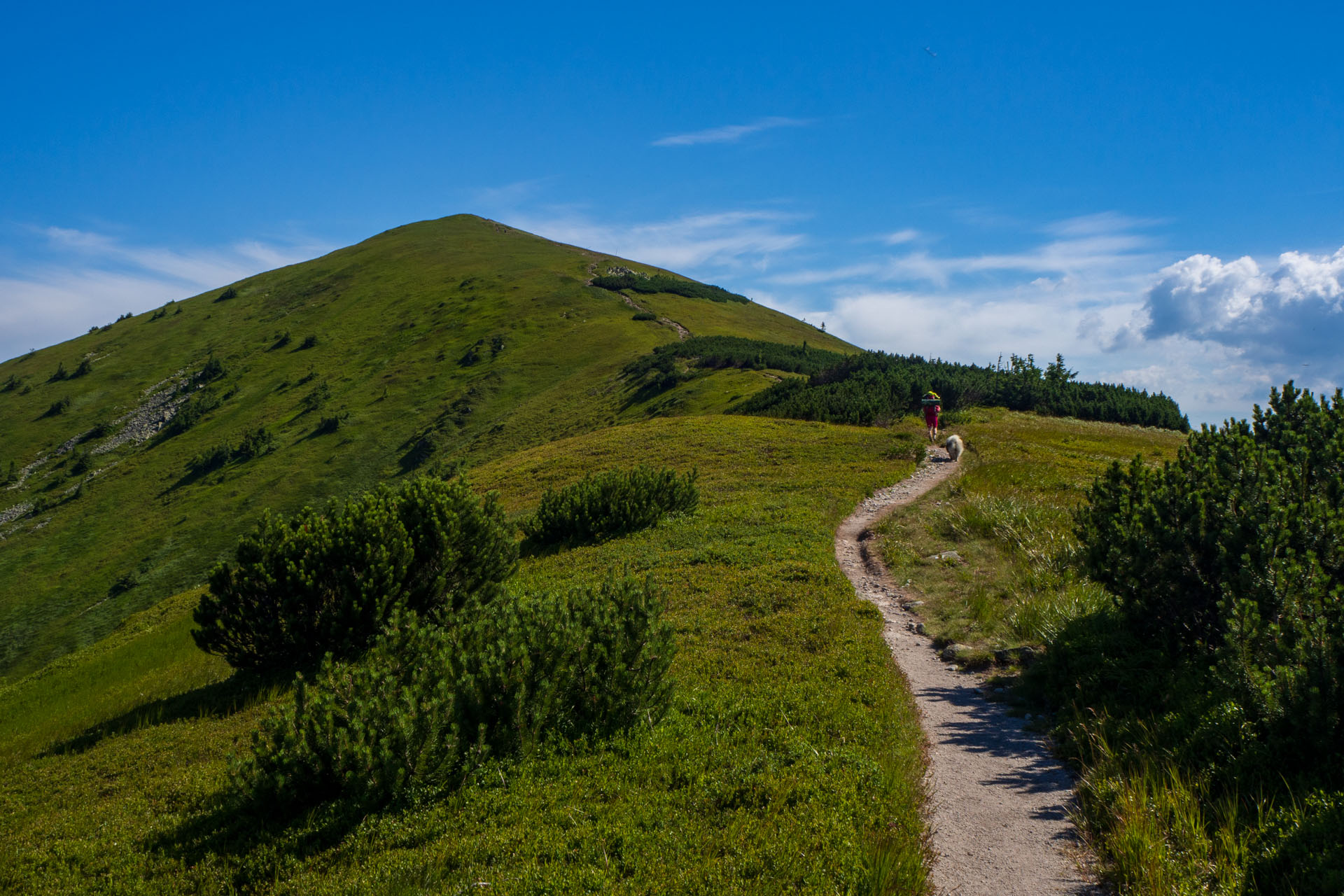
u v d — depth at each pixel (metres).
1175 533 8.27
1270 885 4.66
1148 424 44.34
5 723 15.16
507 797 6.48
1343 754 5.56
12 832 7.93
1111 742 6.83
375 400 100.00
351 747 6.61
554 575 16.80
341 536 13.15
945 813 6.08
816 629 10.98
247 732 10.28
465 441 81.31
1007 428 35.25
